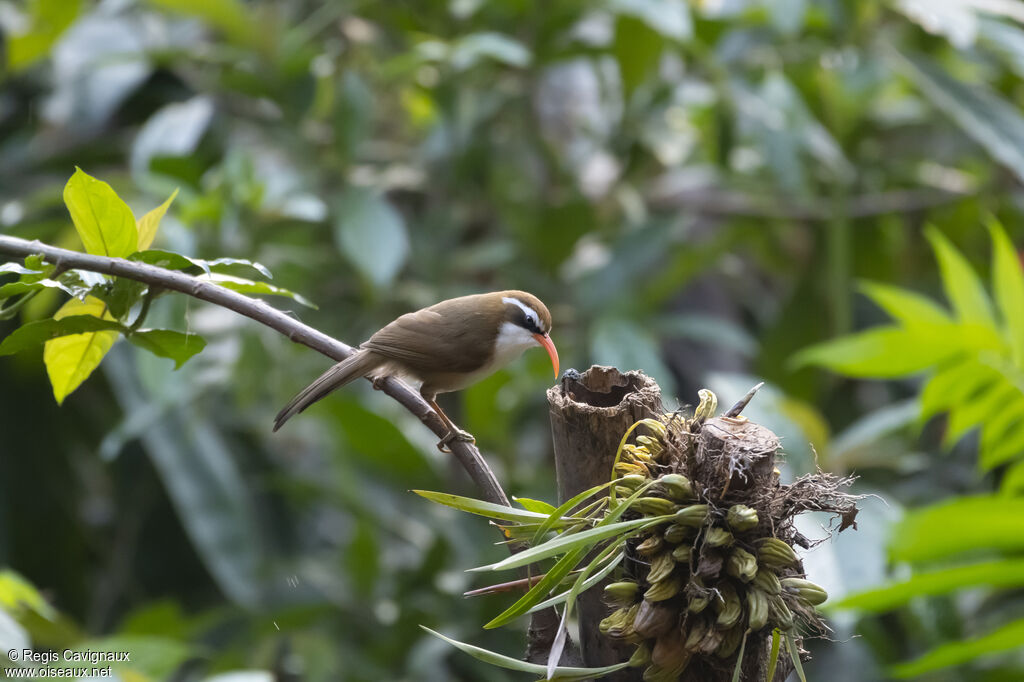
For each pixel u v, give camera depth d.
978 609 9.93
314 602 10.64
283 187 10.00
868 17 11.07
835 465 9.09
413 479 10.60
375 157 12.09
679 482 3.77
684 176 13.09
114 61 10.84
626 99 11.29
